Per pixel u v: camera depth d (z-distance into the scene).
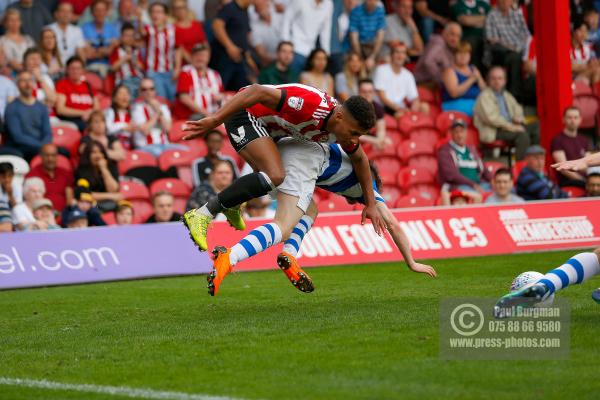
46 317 18.70
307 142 17.53
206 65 35.31
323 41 38.25
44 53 34.25
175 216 28.28
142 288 22.94
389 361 12.98
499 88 37.00
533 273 15.95
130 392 11.99
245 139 16.98
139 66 35.72
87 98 33.31
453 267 25.25
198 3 39.66
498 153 37.19
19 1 35.56
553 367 12.48
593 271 15.24
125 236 25.58
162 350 14.42
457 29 38.78
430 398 11.14
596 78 41.41
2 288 23.70
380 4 38.75
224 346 14.45
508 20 40.00
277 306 18.59
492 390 11.43
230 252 16.41
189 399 11.50
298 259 26.41
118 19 37.16
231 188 16.98
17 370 13.60
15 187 29.03
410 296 19.36
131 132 33.09
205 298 20.52
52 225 27.17
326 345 14.15
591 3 42.81
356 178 18.31
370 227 27.58
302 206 17.41
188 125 16.09
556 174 34.97
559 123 35.50
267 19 38.19
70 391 12.20
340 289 21.19
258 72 38.16
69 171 30.39
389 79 37.25
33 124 31.03
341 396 11.31
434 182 34.25
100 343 15.30
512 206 29.33
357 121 16.47
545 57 35.69
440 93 38.97
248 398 11.41
